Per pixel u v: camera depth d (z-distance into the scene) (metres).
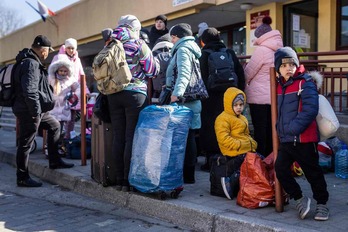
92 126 5.64
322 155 5.87
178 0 11.89
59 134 6.46
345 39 10.09
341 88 7.08
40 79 5.80
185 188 5.21
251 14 11.49
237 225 4.01
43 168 6.68
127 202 5.03
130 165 4.90
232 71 5.53
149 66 4.93
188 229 4.34
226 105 5.03
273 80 4.14
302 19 10.79
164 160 4.63
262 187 4.36
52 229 4.43
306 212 3.96
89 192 5.60
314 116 3.80
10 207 5.27
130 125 4.91
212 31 5.80
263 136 5.79
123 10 14.66
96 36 16.88
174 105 4.81
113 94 4.89
